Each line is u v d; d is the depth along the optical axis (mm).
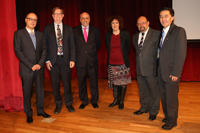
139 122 2201
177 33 1803
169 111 1954
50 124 2189
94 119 2311
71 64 2430
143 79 2320
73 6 4582
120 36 2445
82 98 2732
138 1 4223
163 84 2014
